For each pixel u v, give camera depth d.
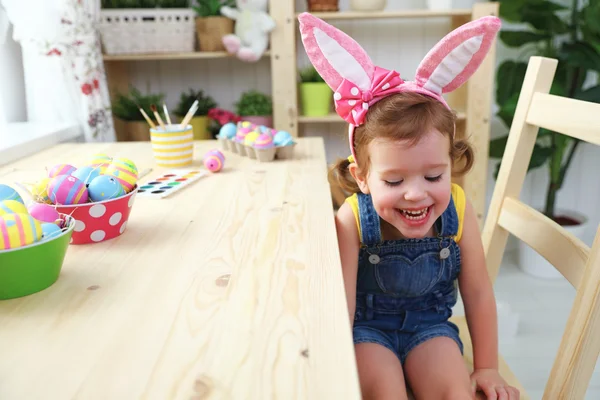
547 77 1.00
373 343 0.95
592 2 2.18
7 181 1.17
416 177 0.81
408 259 0.98
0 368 0.50
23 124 1.87
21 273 0.63
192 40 2.27
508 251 2.76
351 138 0.89
